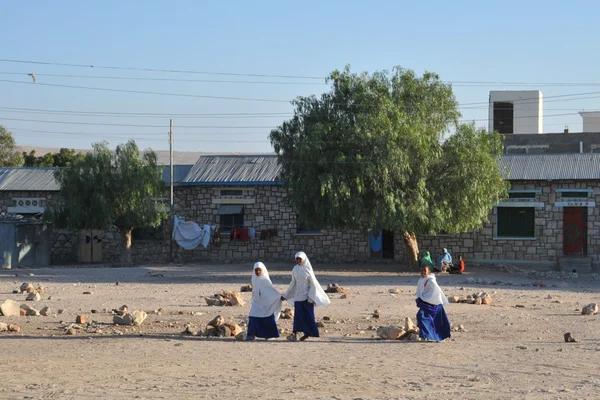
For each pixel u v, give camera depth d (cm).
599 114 6600
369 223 3453
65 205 4141
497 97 6166
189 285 3038
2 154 7356
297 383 1092
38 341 1533
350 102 3556
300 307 1582
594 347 1491
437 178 3597
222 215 4394
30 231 4222
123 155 4131
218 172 4419
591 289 3083
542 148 5366
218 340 1572
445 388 1056
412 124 3512
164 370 1204
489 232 4100
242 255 4366
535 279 3534
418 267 3859
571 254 4050
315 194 3450
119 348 1443
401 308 2216
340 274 3584
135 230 4509
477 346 1507
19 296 2534
